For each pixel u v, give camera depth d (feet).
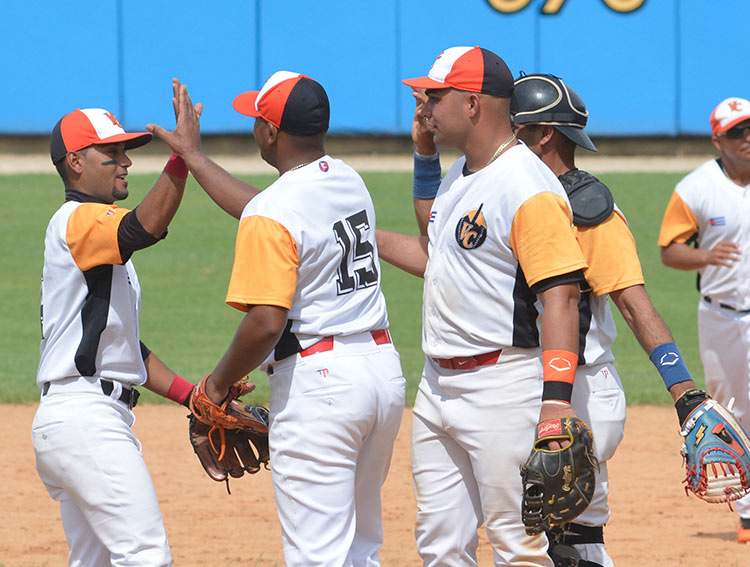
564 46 342.44
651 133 347.15
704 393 49.34
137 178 305.53
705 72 342.85
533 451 46.11
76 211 53.26
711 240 87.10
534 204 47.57
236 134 341.41
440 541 54.34
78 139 54.80
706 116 344.90
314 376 50.65
